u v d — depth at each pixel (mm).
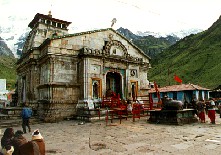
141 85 29938
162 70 122000
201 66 99562
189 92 40062
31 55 26719
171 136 12484
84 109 22453
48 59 23422
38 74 26562
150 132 13984
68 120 22844
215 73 84125
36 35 28156
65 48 24234
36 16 29766
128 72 27312
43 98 24328
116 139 12109
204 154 8766
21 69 31609
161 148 9859
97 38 26656
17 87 35188
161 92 43344
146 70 30906
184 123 17578
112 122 19781
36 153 5875
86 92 23391
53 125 19438
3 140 7246
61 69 23859
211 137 11977
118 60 26328
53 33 29047
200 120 20125
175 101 17641
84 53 23516
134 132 14156
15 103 35438
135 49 30109
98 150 9945
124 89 26906
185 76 96500
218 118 22453
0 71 126875
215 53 105438
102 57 24891
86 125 18500
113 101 22641
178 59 128375
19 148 5988
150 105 23047
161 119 18219
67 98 23656
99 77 24531
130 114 23828
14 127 19031
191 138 11805
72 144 11336
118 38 28562
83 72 23734
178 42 166125
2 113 24719
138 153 9188
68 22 31812
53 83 22859
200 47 129000
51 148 10617
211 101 29203
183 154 8867
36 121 21703
